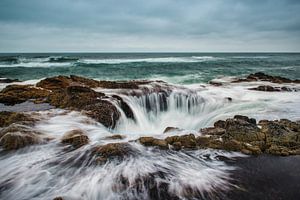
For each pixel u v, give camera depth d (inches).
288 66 1736.0
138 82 631.8
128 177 199.3
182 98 526.0
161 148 252.2
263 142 263.7
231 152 251.0
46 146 251.6
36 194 179.5
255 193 183.0
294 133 288.4
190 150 252.4
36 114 331.9
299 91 634.2
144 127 450.6
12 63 1676.9
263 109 452.4
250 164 228.2
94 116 348.2
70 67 1416.1
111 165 215.9
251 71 1339.8
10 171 209.2
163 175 204.2
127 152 237.9
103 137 277.7
